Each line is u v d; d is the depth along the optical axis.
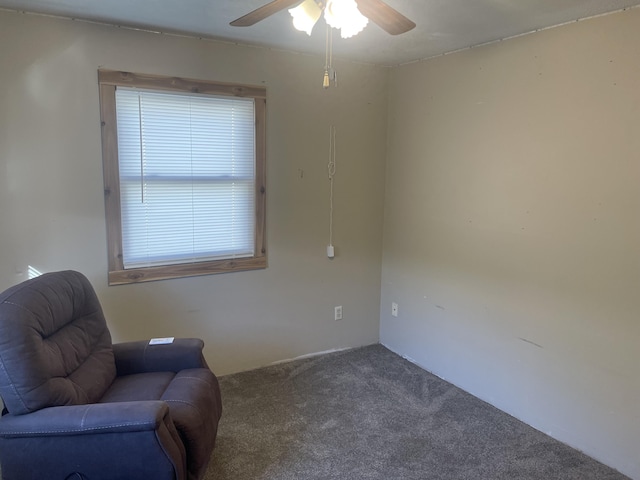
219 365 3.30
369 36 2.76
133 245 2.90
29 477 1.75
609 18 2.22
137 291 2.93
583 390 2.45
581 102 2.35
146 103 2.80
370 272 3.86
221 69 2.99
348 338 3.85
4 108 2.44
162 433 1.73
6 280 2.56
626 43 2.16
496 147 2.82
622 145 2.20
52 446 1.71
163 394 2.12
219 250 3.19
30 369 1.75
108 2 2.26
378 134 3.69
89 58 2.61
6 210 2.51
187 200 3.02
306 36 2.82
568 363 2.51
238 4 2.27
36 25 2.46
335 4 1.46
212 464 2.31
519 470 2.31
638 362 2.21
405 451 2.45
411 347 3.64
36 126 2.53
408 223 3.58
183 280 3.07
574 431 2.51
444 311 3.29
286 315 3.52
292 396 3.03
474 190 2.99
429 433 2.63
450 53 3.09
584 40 2.32
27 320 1.82
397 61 3.44
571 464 2.37
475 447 2.50
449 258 3.22
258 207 3.26
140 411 1.71
